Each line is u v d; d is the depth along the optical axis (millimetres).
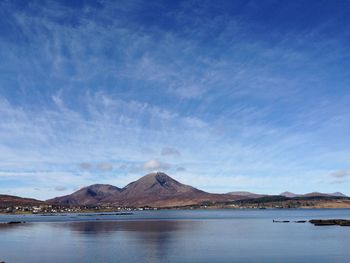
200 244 92875
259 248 84938
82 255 75875
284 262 67125
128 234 123750
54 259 71562
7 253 79562
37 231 140125
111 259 71000
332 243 93688
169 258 71688
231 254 76188
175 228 153250
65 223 197000
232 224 181875
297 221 198625
